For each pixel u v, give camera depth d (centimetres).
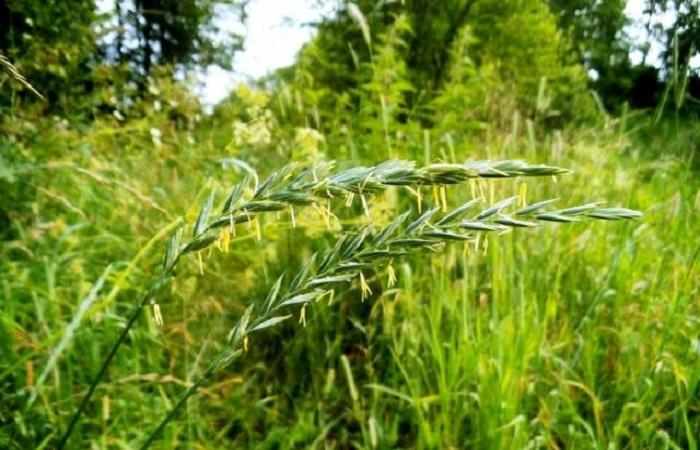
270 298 76
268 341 234
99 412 168
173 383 198
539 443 172
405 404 204
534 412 196
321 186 67
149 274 212
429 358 209
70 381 161
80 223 225
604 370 211
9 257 223
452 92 382
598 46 1434
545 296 232
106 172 304
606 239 271
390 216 216
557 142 310
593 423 195
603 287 223
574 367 214
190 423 176
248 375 220
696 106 335
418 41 1257
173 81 372
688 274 240
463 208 68
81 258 213
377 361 225
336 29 671
